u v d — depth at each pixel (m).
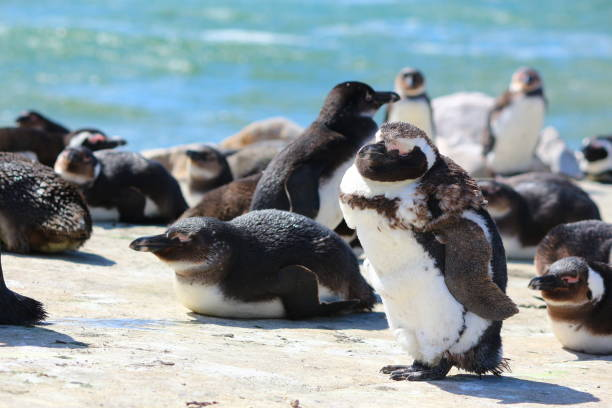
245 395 7.20
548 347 10.34
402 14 71.81
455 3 78.00
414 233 7.64
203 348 8.62
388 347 9.51
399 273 7.82
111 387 7.08
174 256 10.24
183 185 22.17
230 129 38.28
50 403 6.61
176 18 64.44
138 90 44.69
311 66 52.28
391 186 7.65
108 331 9.02
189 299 10.52
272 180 14.42
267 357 8.52
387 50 58.12
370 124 14.80
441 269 7.68
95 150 21.08
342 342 9.61
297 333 9.93
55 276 11.69
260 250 10.66
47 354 7.82
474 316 7.79
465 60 56.81
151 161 17.55
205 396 7.08
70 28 57.00
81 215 13.28
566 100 48.09
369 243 7.86
